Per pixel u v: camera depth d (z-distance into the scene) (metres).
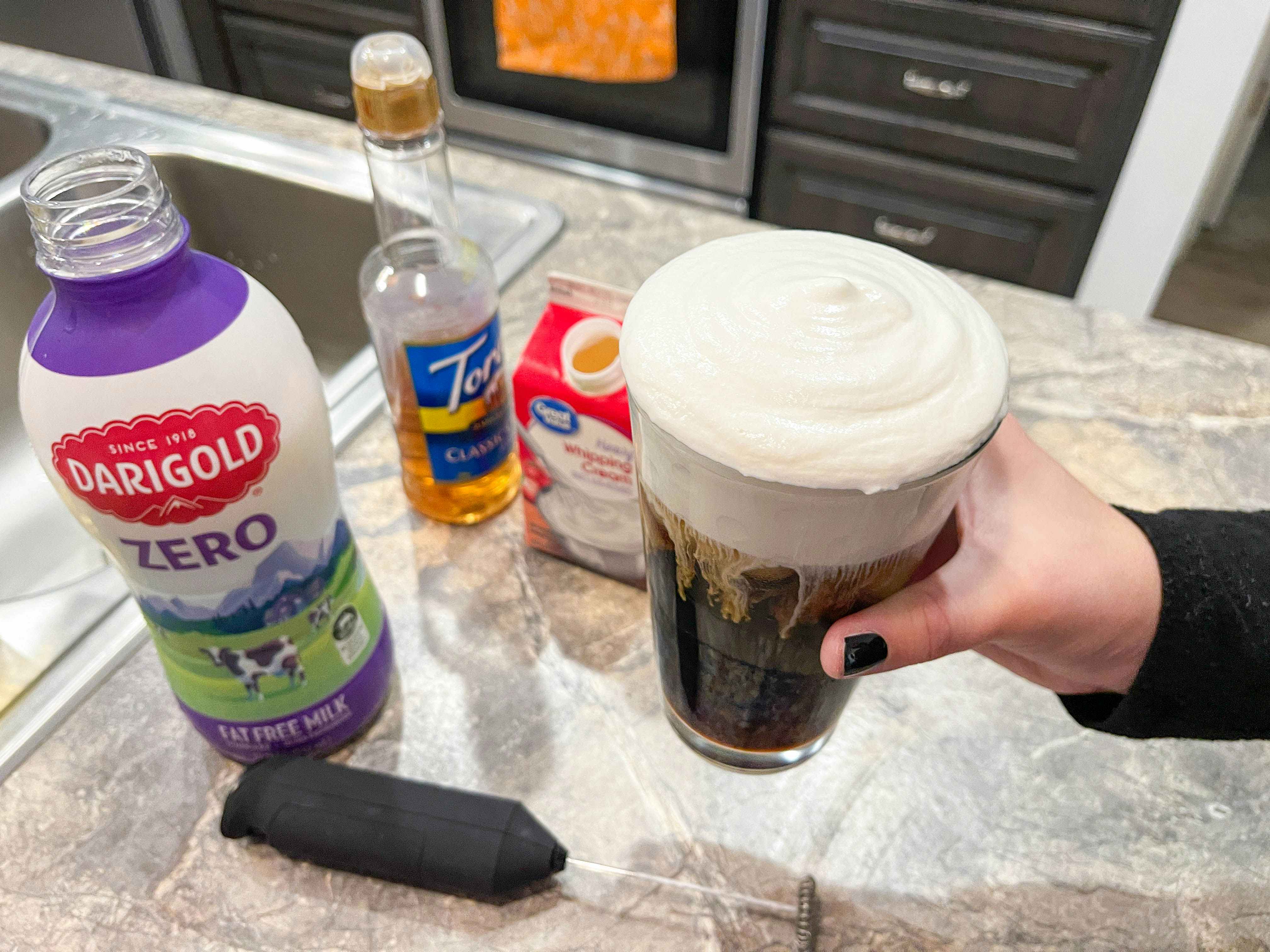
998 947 0.41
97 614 0.54
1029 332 0.72
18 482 0.80
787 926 0.42
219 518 0.36
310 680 0.44
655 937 0.41
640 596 0.56
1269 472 0.61
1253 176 2.45
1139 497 0.59
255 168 0.86
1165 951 0.41
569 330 0.51
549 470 0.53
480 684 0.52
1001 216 1.54
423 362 0.53
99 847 0.44
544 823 0.45
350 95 1.91
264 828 0.42
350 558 0.44
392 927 0.41
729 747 0.41
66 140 0.90
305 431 0.37
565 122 1.69
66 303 0.33
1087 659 0.42
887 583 0.32
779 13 1.45
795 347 0.27
